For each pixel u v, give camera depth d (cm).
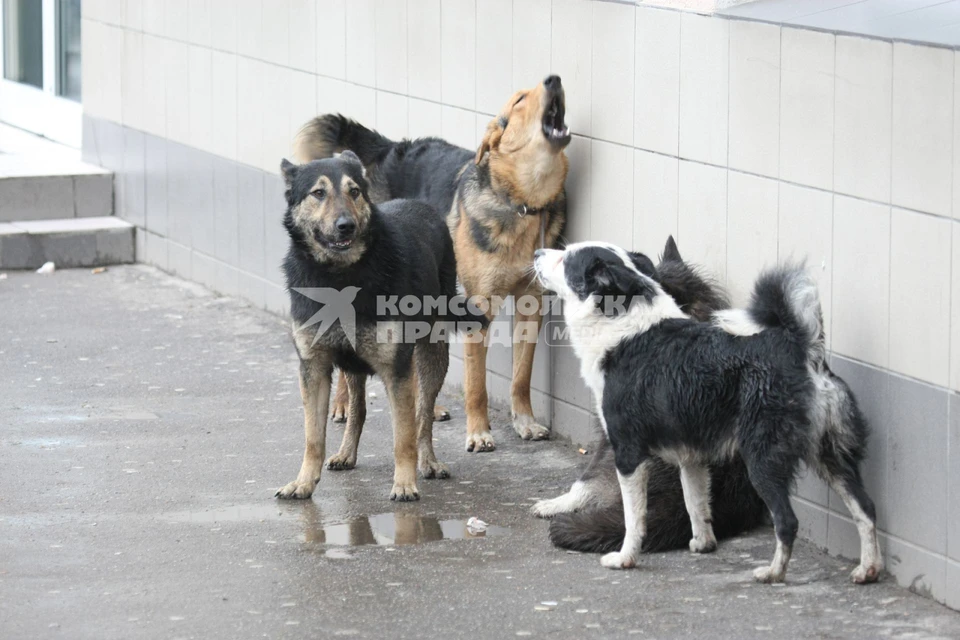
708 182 803
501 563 707
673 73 827
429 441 881
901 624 610
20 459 895
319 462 830
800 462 657
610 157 899
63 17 1825
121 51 1609
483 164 945
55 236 1566
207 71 1420
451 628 609
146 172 1578
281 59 1282
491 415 1033
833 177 696
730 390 651
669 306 691
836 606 634
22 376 1116
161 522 774
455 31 1035
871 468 678
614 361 684
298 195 792
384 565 702
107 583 670
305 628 610
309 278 794
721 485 742
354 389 877
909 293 644
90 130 1709
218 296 1432
